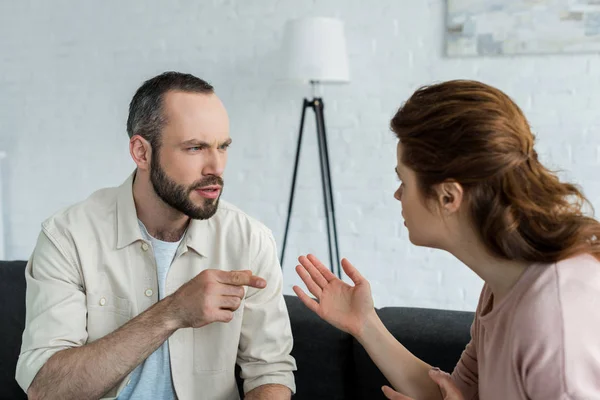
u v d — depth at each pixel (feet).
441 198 2.81
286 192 10.27
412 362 3.72
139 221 4.34
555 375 2.49
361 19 9.52
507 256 2.77
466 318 4.45
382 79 9.54
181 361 4.27
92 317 4.24
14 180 11.69
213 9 10.23
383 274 9.93
